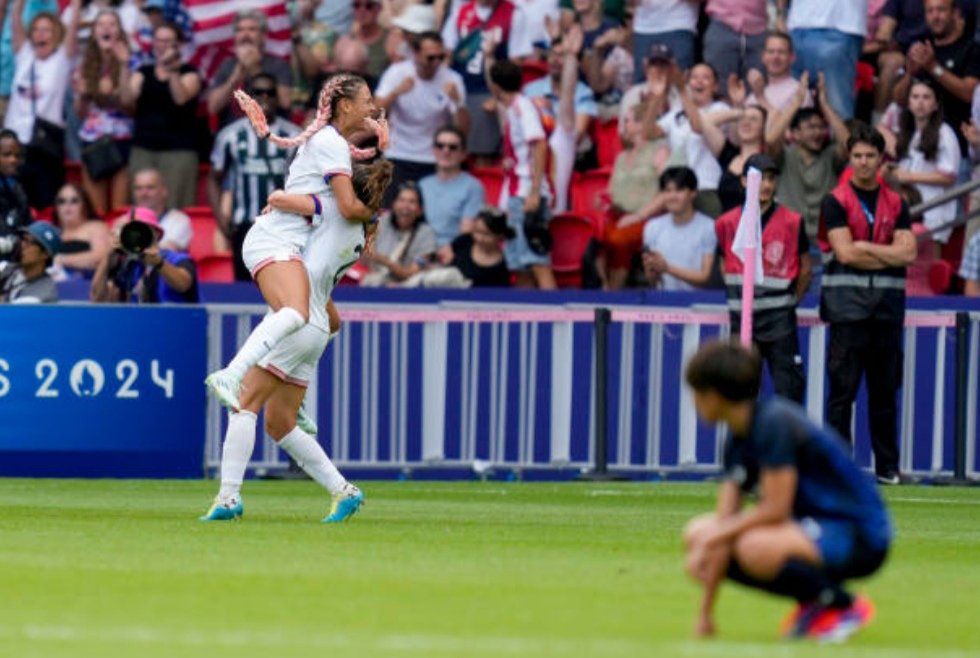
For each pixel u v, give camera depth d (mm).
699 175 69062
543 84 72375
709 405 22828
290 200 40375
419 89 71625
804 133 67562
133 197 71188
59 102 74250
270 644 23219
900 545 39188
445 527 40938
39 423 57969
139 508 45469
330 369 61625
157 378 58812
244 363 40094
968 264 67312
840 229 59188
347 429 61750
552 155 70625
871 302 59281
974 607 28266
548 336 62281
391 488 56875
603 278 69938
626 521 44219
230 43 74500
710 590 23016
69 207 71125
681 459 62562
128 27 74375
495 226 67750
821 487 22922
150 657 22141
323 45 74312
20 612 26062
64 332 58062
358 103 40750
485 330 62219
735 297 59719
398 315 61781
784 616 26438
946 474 62969
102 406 58344
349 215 40531
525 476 62688
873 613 26859
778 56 68812
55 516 42375
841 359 59844
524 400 62281
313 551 34750
